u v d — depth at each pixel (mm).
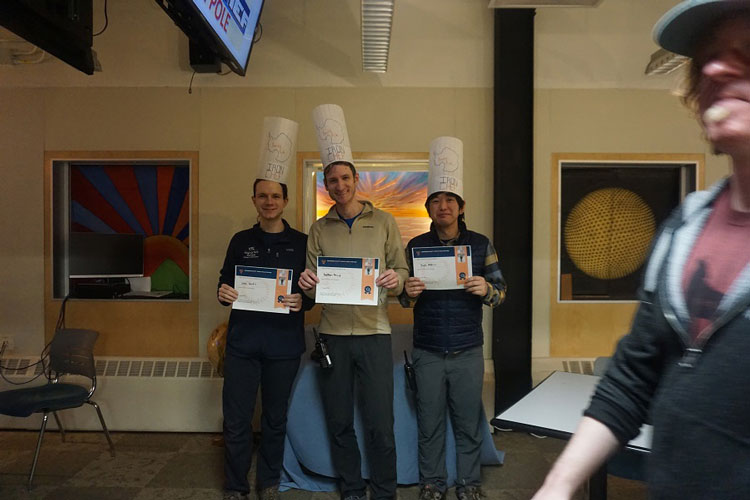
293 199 3207
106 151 3219
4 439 3039
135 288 3381
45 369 3143
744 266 573
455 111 3215
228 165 3205
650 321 690
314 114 2348
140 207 3369
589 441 737
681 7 619
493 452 2645
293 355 2303
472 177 3230
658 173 3348
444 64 3215
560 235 3314
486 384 3141
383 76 3207
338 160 2256
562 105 3223
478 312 2350
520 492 2428
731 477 540
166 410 3148
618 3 3199
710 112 598
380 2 2328
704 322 586
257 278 2254
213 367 3121
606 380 779
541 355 3248
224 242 3209
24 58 3066
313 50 3205
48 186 3219
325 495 2469
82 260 3074
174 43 3199
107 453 2855
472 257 2350
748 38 583
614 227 3334
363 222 2307
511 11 3098
